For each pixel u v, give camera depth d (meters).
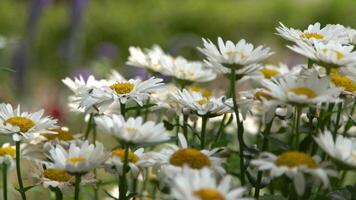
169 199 1.02
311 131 1.05
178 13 4.45
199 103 1.08
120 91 1.08
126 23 4.17
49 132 1.08
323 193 1.03
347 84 1.06
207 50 1.03
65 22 4.11
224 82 1.55
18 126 1.07
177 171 1.00
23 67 2.49
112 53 2.59
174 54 1.88
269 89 1.04
